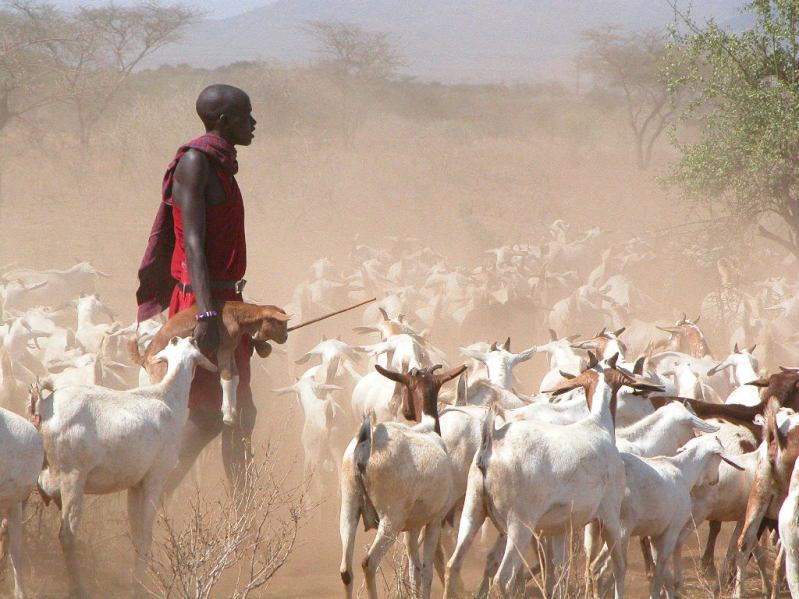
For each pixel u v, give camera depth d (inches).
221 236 405.4
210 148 400.2
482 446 321.1
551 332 605.9
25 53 1729.8
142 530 353.4
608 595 381.7
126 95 2116.1
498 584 315.6
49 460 336.8
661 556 367.9
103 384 478.3
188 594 329.7
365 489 336.5
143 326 545.6
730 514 402.0
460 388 408.8
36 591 357.7
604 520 336.5
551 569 357.1
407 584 346.0
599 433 337.7
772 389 424.5
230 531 341.7
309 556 424.8
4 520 335.9
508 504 317.4
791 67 717.3
